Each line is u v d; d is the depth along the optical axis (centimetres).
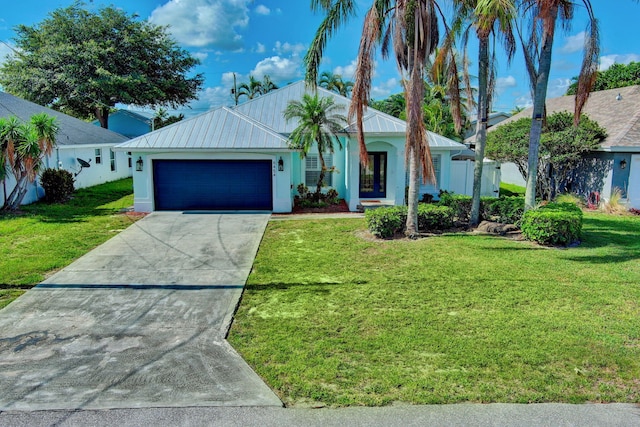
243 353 553
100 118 3756
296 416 429
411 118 1149
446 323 630
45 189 1814
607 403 444
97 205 1800
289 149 1595
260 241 1180
